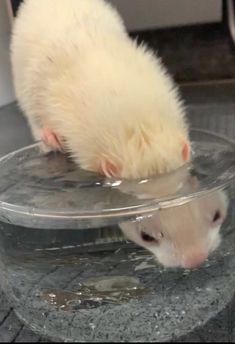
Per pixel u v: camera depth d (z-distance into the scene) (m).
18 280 0.27
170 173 0.27
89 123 0.30
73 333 0.24
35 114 0.38
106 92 0.30
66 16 0.38
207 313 0.24
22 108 0.42
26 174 0.30
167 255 0.26
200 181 0.26
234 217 0.28
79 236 0.26
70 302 0.25
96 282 0.26
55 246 0.26
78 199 0.26
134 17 0.53
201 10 0.53
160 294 0.25
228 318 0.24
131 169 0.27
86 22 0.37
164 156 0.27
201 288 0.25
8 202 0.26
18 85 0.41
